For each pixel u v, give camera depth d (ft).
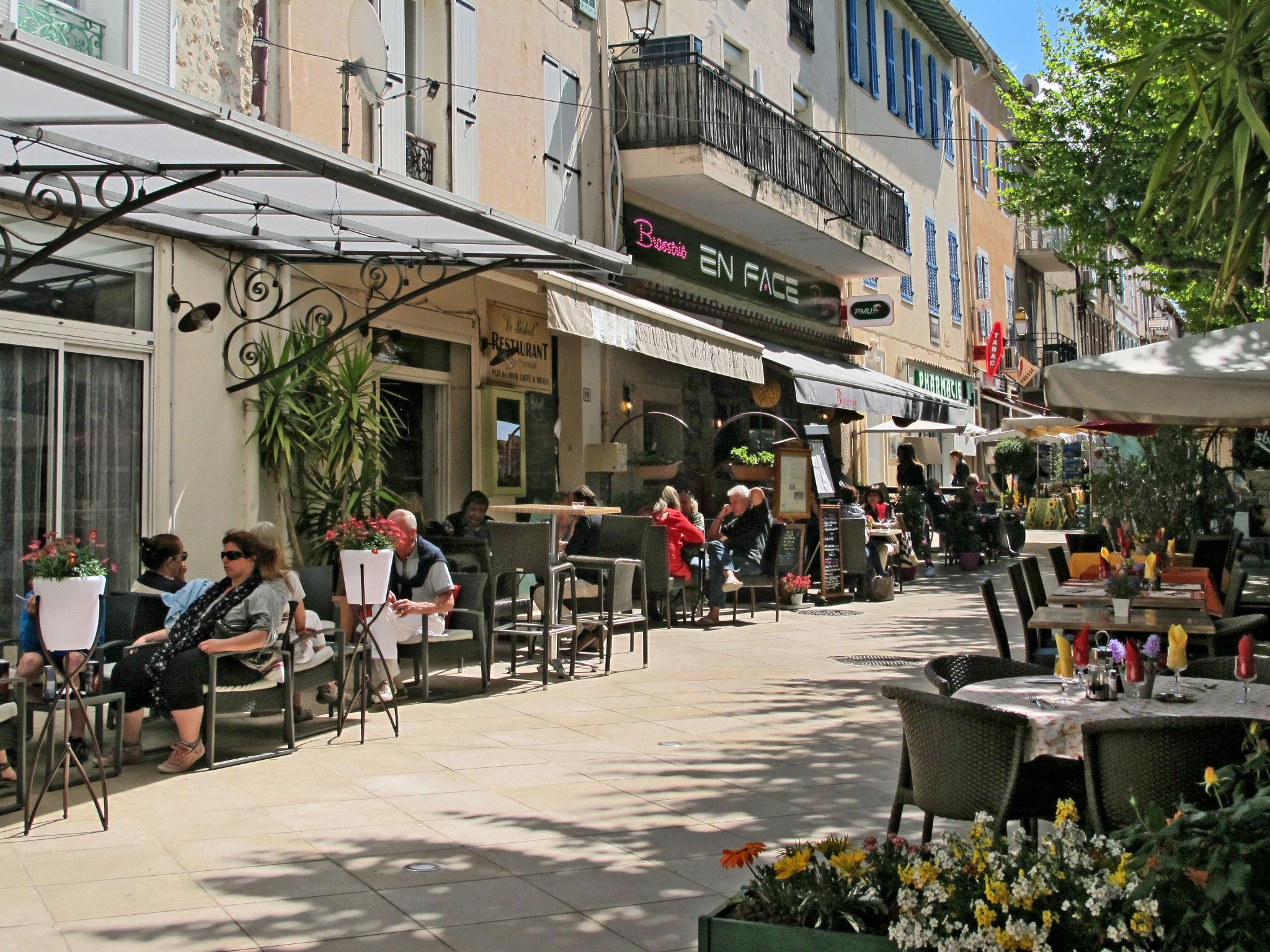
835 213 67.05
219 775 21.07
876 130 89.10
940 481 107.76
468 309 43.80
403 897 14.90
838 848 11.74
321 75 35.55
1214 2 20.63
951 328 107.24
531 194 47.03
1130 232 57.41
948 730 14.56
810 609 49.32
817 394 56.80
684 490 59.21
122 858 16.30
